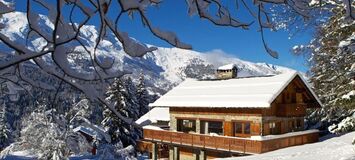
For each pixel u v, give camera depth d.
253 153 20.36
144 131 28.19
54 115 2.11
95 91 1.73
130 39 1.80
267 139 20.41
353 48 11.55
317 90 22.45
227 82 26.28
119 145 26.36
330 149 16.88
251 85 23.92
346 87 14.81
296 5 2.22
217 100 23.52
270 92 21.53
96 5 1.67
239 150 21.14
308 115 29.16
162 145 28.48
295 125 24.20
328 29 11.85
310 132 23.88
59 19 1.65
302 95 24.78
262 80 24.09
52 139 19.86
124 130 38.03
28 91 1.99
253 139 20.44
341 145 17.88
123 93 38.81
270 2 2.17
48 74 1.74
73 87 1.70
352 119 15.09
